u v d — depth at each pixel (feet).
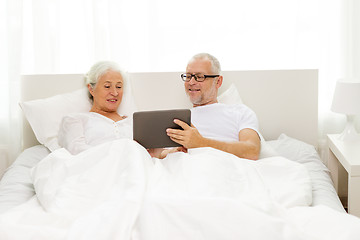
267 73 9.41
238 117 8.52
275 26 9.92
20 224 4.84
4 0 9.51
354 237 4.48
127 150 6.19
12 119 9.55
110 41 9.70
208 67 8.54
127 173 5.76
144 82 9.39
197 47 10.07
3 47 9.62
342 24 9.80
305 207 5.51
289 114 9.54
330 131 10.19
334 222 4.85
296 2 9.77
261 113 9.55
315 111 9.52
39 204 6.01
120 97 8.54
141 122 6.95
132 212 4.89
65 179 6.10
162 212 4.75
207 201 4.78
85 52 9.95
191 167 5.93
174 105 9.48
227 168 6.20
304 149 8.56
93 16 9.57
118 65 8.64
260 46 10.02
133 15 9.80
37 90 9.24
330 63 9.95
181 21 9.95
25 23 9.75
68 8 9.75
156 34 9.91
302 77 9.41
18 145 9.71
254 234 4.43
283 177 6.60
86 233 4.50
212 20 9.95
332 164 9.14
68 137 7.95
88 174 5.99
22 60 9.77
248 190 5.74
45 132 8.69
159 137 7.04
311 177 7.34
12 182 7.14
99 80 8.38
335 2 9.73
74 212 5.34
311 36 9.84
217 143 7.42
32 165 8.04
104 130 8.17
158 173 5.86
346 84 8.41
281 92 9.47
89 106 8.92
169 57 10.10
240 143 7.67
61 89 9.27
